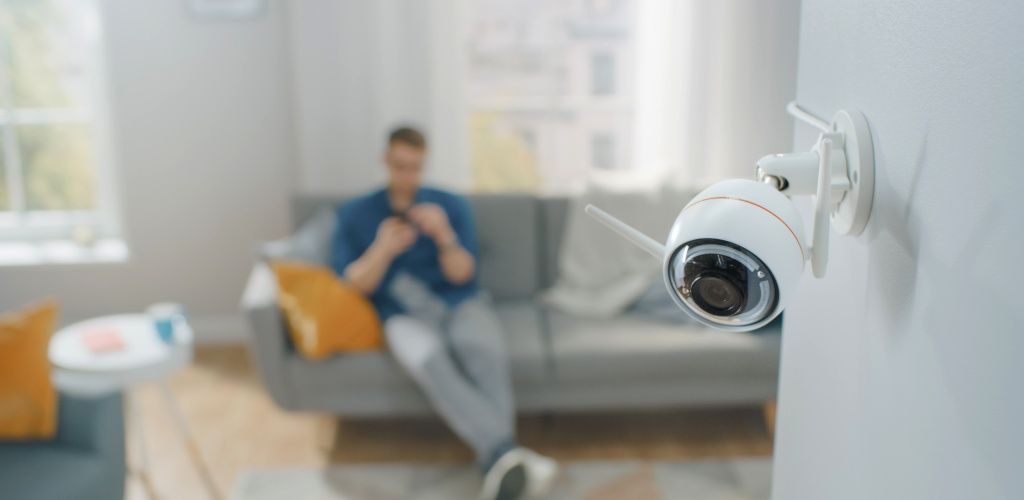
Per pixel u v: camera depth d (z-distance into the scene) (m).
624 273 2.80
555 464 2.52
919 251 0.59
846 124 0.70
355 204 2.71
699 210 0.62
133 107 3.43
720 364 2.51
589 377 2.52
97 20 3.40
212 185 3.52
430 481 2.46
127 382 2.25
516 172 3.52
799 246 0.61
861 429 0.72
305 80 3.30
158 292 3.59
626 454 2.58
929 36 0.56
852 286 0.74
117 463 2.04
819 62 0.81
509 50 3.41
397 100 3.33
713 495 2.35
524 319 2.78
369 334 2.57
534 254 2.98
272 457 2.62
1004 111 0.47
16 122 3.48
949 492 0.55
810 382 0.86
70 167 3.55
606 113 3.44
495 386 2.44
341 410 2.57
